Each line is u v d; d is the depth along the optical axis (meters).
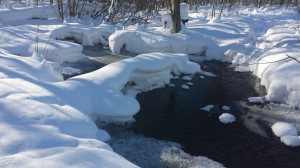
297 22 18.83
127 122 7.25
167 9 20.95
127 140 6.63
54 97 6.14
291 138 6.88
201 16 20.67
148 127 7.26
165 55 10.19
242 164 6.16
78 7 17.67
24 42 10.70
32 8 16.31
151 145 6.55
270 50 11.44
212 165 6.05
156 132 7.08
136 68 8.91
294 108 8.39
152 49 12.13
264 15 21.19
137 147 6.43
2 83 6.29
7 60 7.80
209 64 11.81
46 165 3.84
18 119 4.98
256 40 13.40
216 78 10.45
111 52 12.30
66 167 3.87
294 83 8.62
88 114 6.59
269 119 7.87
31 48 10.39
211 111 8.21
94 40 13.31
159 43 12.10
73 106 6.34
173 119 7.70
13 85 6.27
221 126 7.50
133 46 12.34
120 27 14.41
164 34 12.61
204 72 10.80
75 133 5.22
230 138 7.02
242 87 9.80
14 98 5.66
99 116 7.02
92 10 17.83
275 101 8.77
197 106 8.45
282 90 8.70
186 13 14.49
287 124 7.42
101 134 6.41
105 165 4.11
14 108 5.25
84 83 7.20
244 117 7.96
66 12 17.28
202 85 9.81
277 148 6.70
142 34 12.41
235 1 30.00
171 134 7.06
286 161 6.30
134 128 7.13
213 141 6.89
